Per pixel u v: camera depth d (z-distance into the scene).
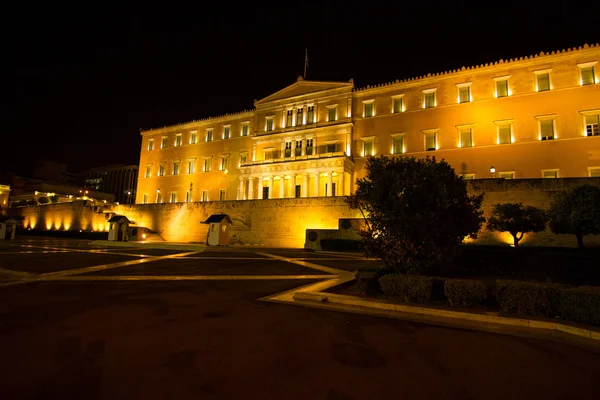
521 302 8.68
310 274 16.38
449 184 12.27
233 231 43.03
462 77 44.44
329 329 7.61
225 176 60.25
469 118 43.06
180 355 5.87
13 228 45.22
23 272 15.30
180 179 65.00
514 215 22.59
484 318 8.42
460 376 5.25
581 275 13.14
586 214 16.73
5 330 7.06
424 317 8.75
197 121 65.50
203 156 63.59
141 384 4.74
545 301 8.48
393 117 48.12
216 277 15.02
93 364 5.39
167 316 8.40
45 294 10.83
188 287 12.54
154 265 19.03
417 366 5.62
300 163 49.38
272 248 34.69
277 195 52.53
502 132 41.41
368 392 4.67
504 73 42.03
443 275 13.83
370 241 12.22
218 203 45.09
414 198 11.63
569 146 37.47
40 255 23.55
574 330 7.43
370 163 13.70
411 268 11.77
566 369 5.58
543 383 5.05
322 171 47.44
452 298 9.44
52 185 86.94
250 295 11.28
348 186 47.62
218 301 10.27
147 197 68.44
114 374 5.04
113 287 12.27
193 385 4.76
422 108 46.25
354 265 20.20
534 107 39.81
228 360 5.70
